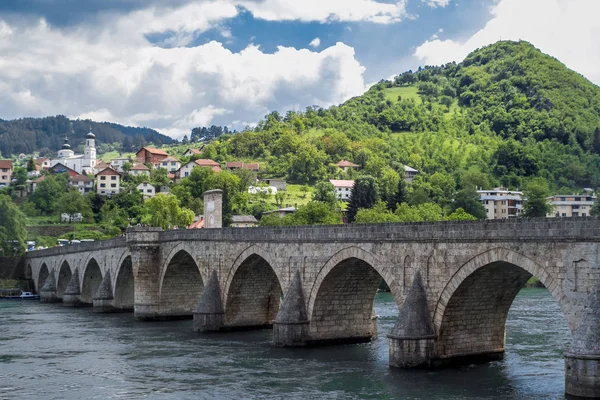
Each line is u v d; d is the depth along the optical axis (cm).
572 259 5766
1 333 11094
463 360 7225
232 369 7712
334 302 8738
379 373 7131
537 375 6825
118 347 9444
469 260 6644
